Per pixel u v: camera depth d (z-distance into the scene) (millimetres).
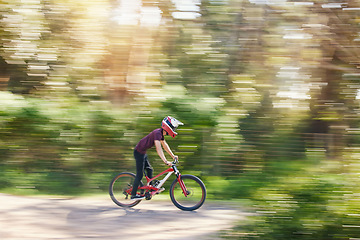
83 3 9641
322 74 8055
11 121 8078
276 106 8289
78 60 9414
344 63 7934
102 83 9203
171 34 9539
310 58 8203
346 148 4246
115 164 7938
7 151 8109
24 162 8039
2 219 4770
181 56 9391
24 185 7070
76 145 8039
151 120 8062
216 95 8875
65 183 7262
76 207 5590
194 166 7984
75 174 7699
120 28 9680
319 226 3389
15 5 9578
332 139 6160
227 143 8062
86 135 8039
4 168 7879
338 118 7184
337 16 7918
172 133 5520
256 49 9008
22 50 9367
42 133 8078
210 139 8117
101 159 7984
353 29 7836
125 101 8898
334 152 4324
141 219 4988
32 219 4824
